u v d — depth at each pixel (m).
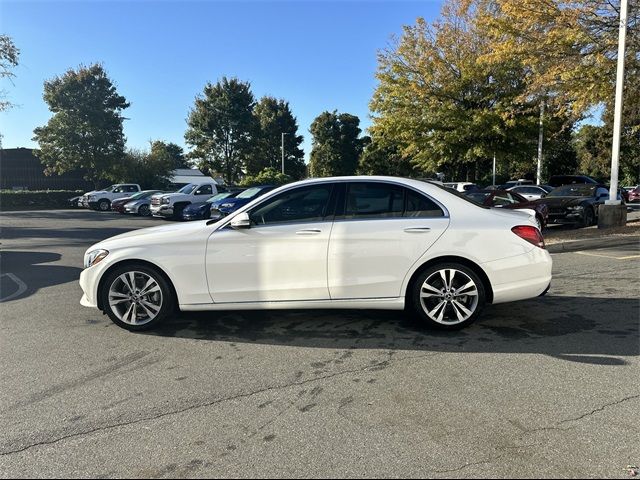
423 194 5.02
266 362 4.27
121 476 2.68
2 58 20.20
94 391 3.72
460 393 3.62
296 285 4.88
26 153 45.50
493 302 4.97
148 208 25.39
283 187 5.07
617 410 3.33
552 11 13.51
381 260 4.84
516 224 4.98
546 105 18.53
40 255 10.95
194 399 3.58
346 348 4.59
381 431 3.11
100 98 38.69
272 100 65.81
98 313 5.85
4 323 5.48
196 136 50.44
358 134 68.88
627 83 13.96
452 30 24.58
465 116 24.55
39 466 2.78
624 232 11.86
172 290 5.04
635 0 12.88
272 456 2.85
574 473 2.66
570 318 5.44
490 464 2.75
